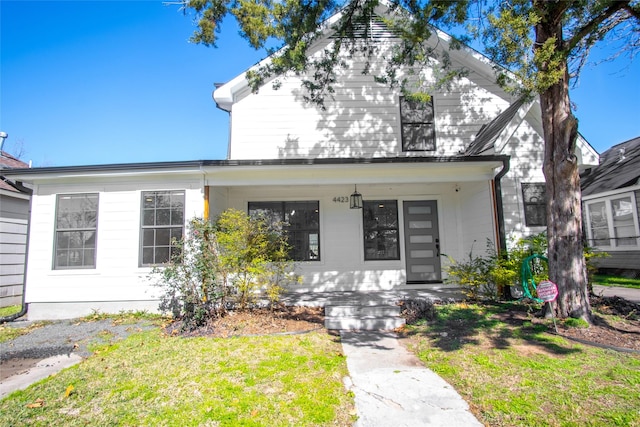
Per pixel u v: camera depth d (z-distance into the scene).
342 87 10.02
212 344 5.18
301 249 9.38
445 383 3.74
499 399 3.30
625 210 12.23
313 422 2.99
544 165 5.96
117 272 7.55
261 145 9.74
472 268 7.50
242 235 6.84
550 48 5.06
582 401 3.19
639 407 3.03
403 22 6.50
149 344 5.32
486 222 8.16
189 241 6.89
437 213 9.71
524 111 7.61
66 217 7.81
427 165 7.59
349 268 9.31
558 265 5.64
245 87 9.88
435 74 7.62
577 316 5.39
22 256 10.05
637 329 5.09
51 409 3.31
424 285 9.30
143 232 7.70
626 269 12.12
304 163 7.27
